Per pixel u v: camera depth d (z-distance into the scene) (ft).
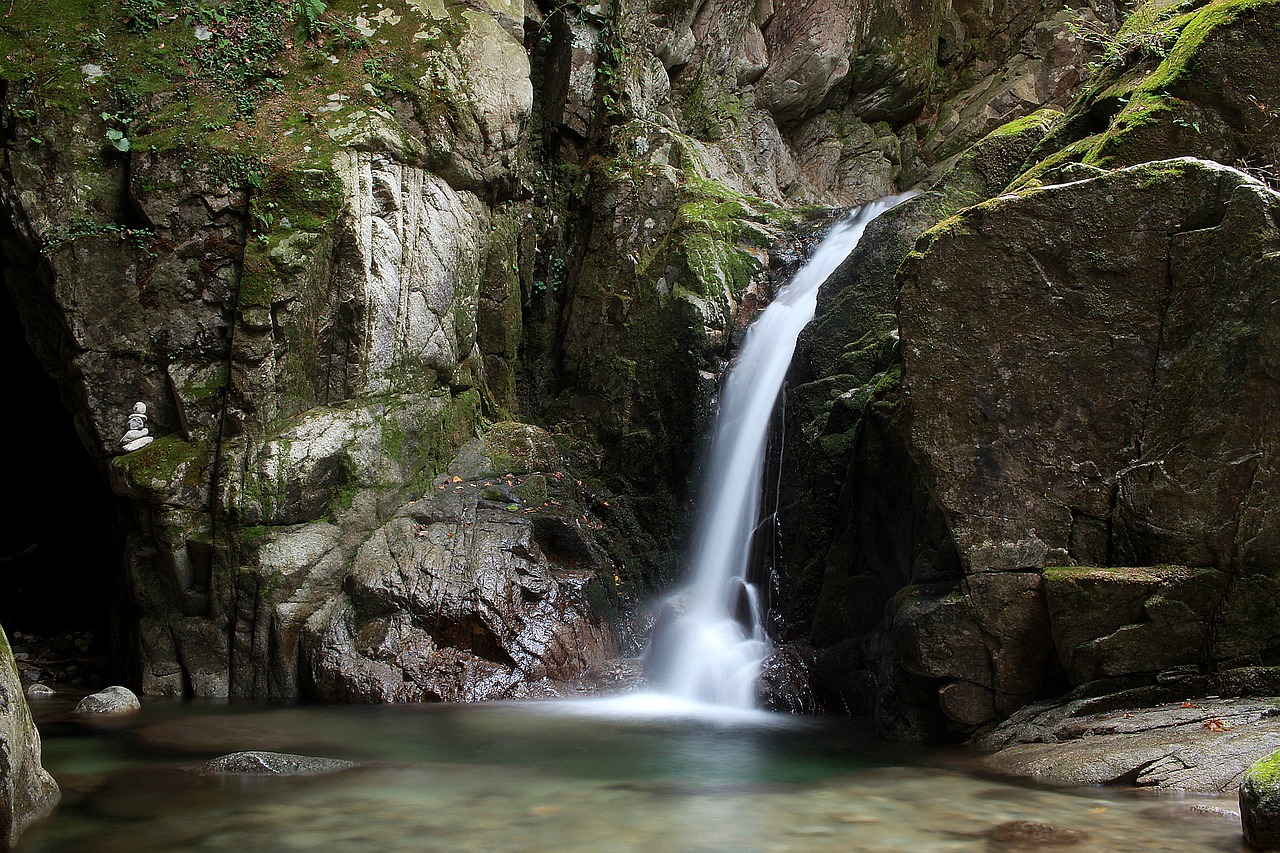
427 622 26.66
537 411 37.35
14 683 14.40
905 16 49.88
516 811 14.97
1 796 12.96
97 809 15.19
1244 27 21.58
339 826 14.21
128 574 27.91
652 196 36.58
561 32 37.78
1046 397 19.17
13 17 28.55
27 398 38.19
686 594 30.25
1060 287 19.16
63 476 38.65
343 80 29.43
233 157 27.17
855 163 49.14
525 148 36.27
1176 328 18.49
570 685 26.63
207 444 27.35
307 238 27.27
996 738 18.63
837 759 18.61
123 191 27.91
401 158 29.50
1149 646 17.72
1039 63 50.98
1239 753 14.83
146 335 27.55
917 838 13.26
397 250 29.22
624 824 14.21
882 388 23.97
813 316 30.19
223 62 28.84
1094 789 15.38
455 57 31.19
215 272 27.35
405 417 29.40
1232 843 12.65
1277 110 21.53
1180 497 18.10
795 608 26.35
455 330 31.50
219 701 26.17
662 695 26.37
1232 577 17.62
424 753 19.35
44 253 27.25
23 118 27.40
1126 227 18.83
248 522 26.55
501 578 27.37
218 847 13.28
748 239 35.53
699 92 44.01
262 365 26.94
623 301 35.63
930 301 19.61
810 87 47.24
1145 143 21.88
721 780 16.89
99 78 28.12
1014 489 19.20
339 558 27.50
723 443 31.78
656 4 40.16
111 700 24.56
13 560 35.17
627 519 33.19
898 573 23.30
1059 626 18.25
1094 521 18.89
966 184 29.07
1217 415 17.89
